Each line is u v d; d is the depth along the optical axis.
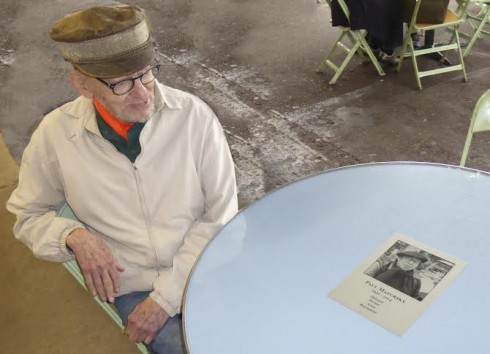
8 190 3.32
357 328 1.30
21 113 4.13
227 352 1.30
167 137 1.75
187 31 5.07
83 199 1.77
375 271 1.43
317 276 1.45
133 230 1.79
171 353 1.70
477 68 4.17
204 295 1.45
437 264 1.42
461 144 3.41
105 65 1.54
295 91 4.09
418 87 3.97
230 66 4.47
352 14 3.79
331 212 1.64
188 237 1.80
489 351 1.22
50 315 2.57
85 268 1.71
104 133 1.72
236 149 3.55
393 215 1.60
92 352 2.39
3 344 2.47
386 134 3.57
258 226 1.63
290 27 4.97
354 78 4.17
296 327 1.33
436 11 3.82
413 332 1.27
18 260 2.84
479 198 1.62
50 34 1.58
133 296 1.86
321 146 3.52
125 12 1.55
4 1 6.05
